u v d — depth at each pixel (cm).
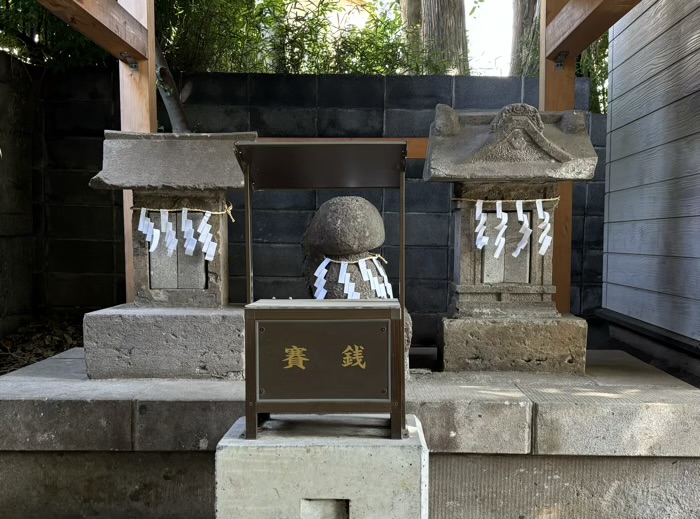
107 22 370
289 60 618
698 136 394
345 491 231
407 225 542
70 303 559
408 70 643
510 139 351
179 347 354
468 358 371
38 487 321
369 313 238
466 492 316
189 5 584
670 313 430
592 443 303
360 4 713
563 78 459
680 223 416
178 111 518
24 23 548
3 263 513
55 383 346
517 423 305
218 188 354
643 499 310
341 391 239
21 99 530
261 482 232
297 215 543
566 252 449
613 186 532
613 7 363
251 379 239
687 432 300
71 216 552
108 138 369
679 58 418
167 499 320
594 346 503
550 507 314
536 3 731
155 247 371
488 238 376
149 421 309
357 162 268
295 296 547
